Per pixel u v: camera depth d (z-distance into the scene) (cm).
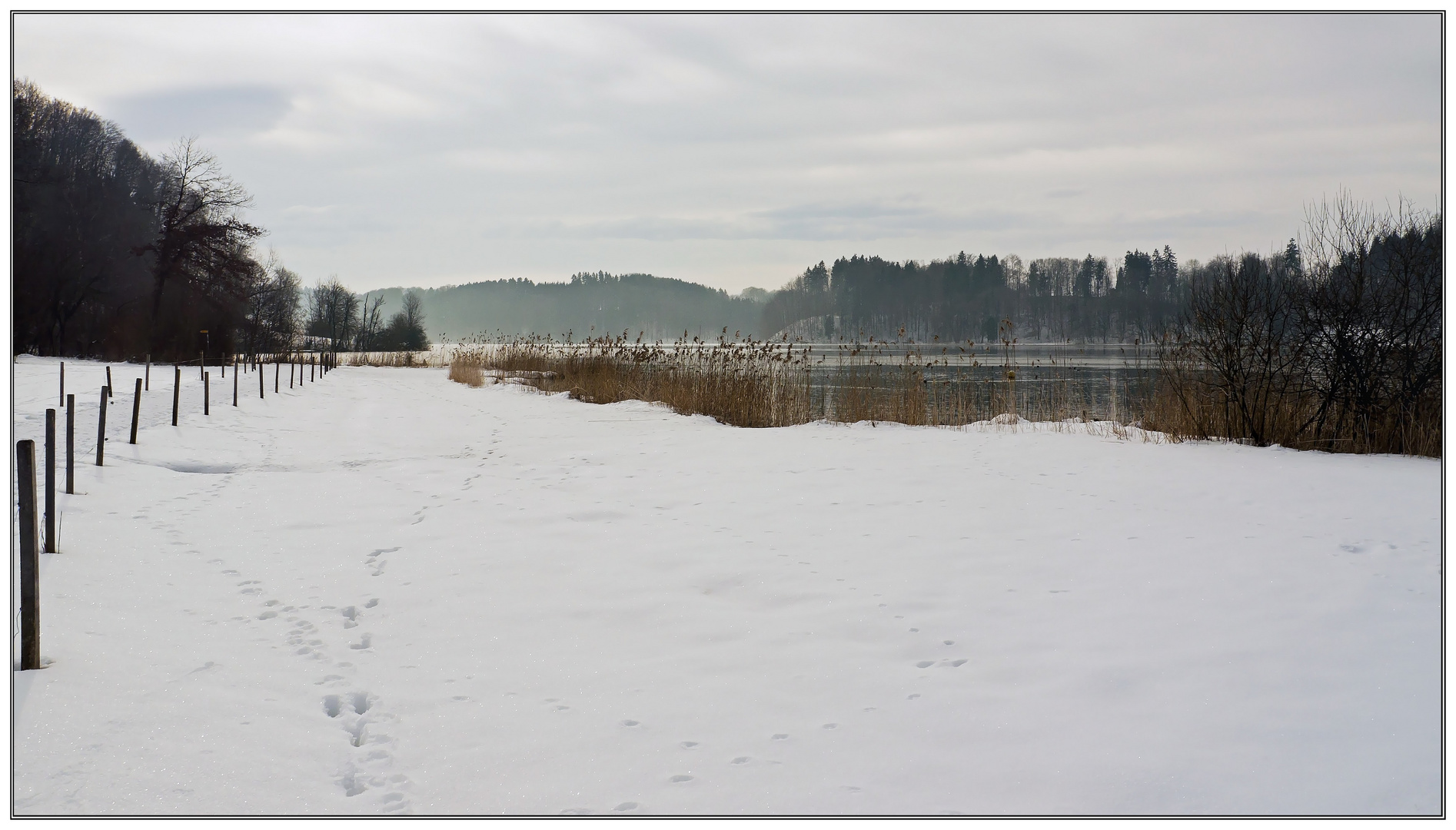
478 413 1933
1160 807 318
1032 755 359
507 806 334
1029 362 4075
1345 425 1259
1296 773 337
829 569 636
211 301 5466
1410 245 1243
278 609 564
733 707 414
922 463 1097
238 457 1184
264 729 397
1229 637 479
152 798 338
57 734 385
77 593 576
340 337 9400
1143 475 991
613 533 760
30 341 4981
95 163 6300
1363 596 541
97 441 1195
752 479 1013
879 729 386
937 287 15850
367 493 949
